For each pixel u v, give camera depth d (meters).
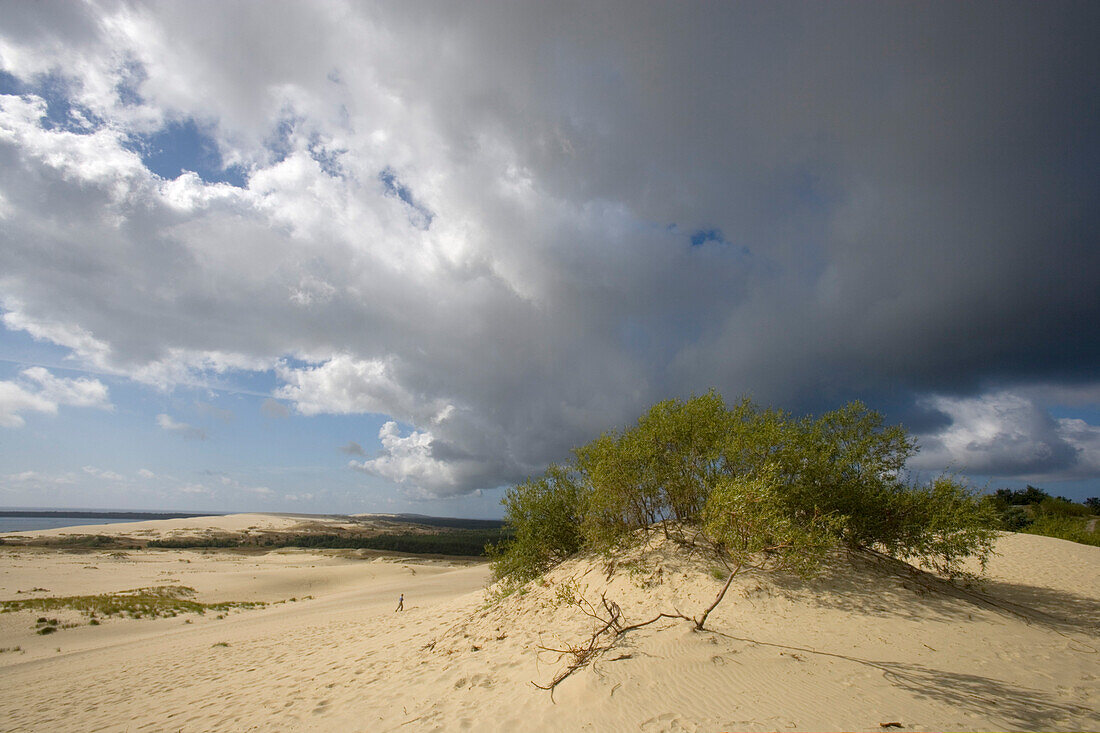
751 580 11.57
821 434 13.37
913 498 13.08
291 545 142.12
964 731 5.56
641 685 7.04
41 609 31.59
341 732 7.86
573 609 12.07
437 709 7.88
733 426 13.52
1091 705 6.33
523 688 7.89
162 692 13.11
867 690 6.61
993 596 12.66
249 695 11.26
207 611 37.56
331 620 27.39
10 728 11.54
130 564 83.38
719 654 7.86
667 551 13.32
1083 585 14.92
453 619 16.27
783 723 5.80
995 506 13.20
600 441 15.27
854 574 11.91
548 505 16.80
